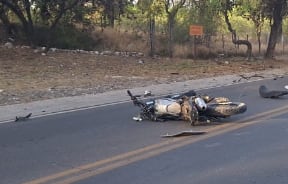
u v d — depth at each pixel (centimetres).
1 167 734
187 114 1045
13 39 2964
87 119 1142
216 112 1043
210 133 941
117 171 697
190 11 3212
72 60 2534
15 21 3209
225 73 2339
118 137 927
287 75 2272
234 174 672
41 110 1297
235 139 885
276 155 768
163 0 2973
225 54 3259
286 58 3419
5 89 1681
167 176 668
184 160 748
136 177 666
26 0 2812
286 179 645
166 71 2345
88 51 2944
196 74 2261
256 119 1078
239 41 3164
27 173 699
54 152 820
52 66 2325
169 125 1041
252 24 4450
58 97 1527
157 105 1091
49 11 2931
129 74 2197
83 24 3106
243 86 1783
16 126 1075
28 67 2262
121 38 3212
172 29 3078
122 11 3070
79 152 816
